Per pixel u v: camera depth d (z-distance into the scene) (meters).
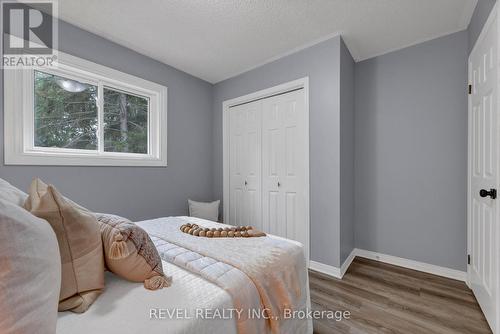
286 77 2.56
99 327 0.67
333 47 2.22
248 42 2.31
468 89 1.97
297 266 1.28
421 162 2.29
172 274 1.00
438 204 2.20
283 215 2.64
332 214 2.22
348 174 2.46
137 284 0.90
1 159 1.64
